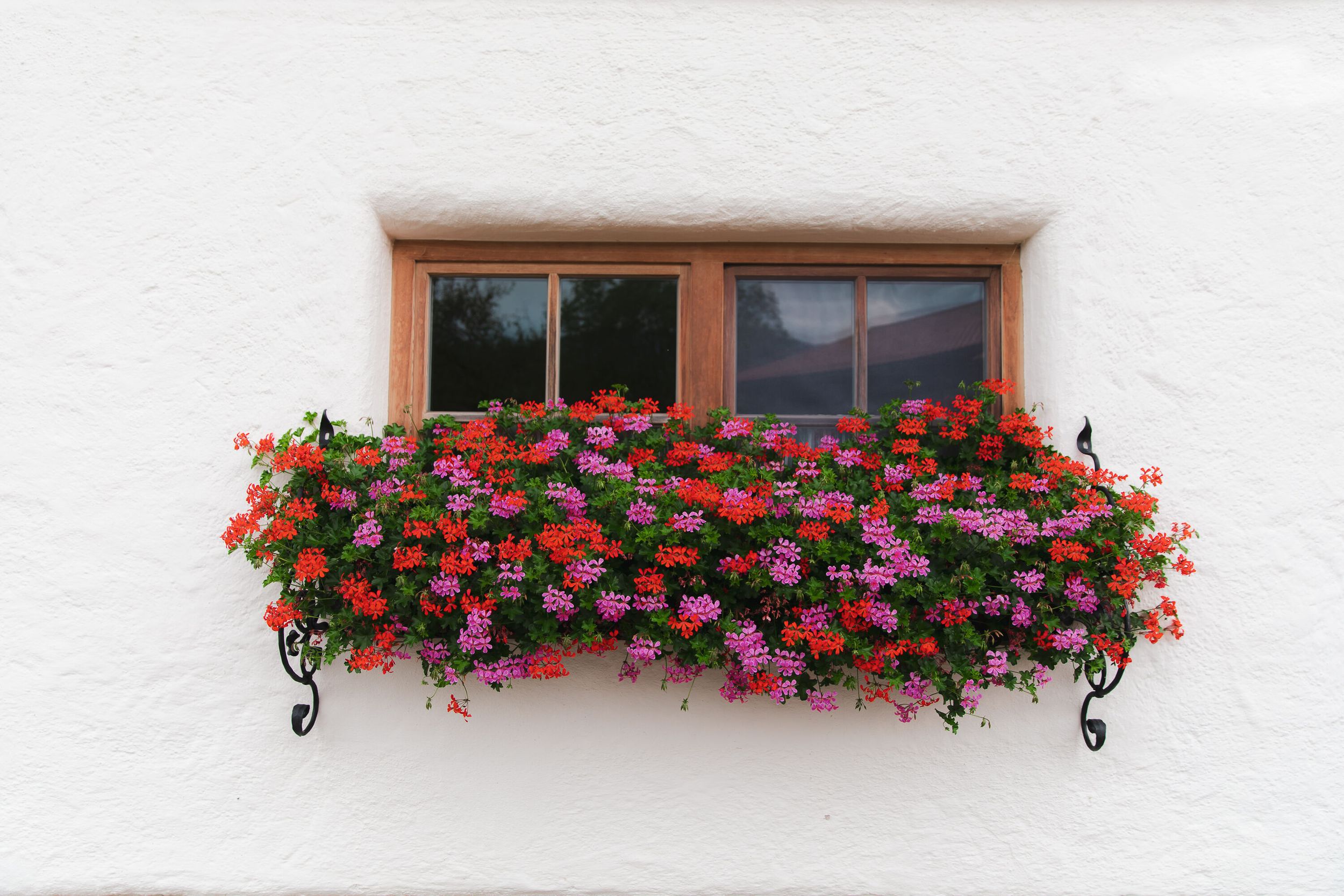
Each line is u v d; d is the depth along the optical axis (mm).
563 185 2102
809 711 2027
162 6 2096
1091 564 1830
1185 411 2070
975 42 2117
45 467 2035
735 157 2109
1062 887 2029
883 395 2266
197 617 2025
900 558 1714
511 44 2109
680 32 2117
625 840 2021
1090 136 2107
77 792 2008
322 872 2016
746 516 1736
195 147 2086
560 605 1714
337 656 1970
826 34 2117
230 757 2018
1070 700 2035
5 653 2016
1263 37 2113
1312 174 2090
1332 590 2041
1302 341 2070
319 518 1875
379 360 2127
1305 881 2023
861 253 2236
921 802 2027
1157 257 2094
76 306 2059
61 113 2082
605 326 2254
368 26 2104
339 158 2090
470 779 2016
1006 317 2227
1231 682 2037
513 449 2006
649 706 2023
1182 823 2031
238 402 2055
